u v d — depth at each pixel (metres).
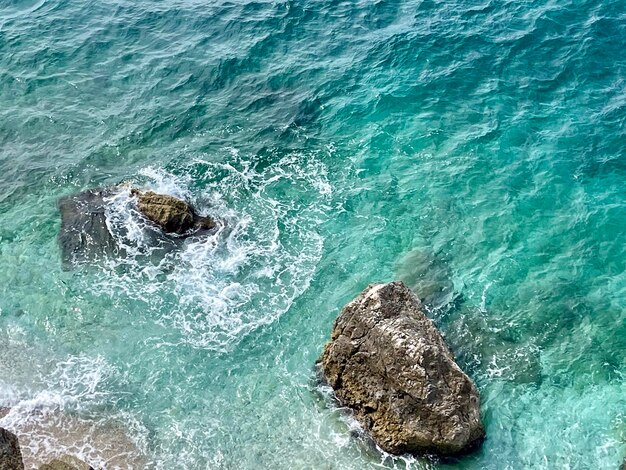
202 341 20.14
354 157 26.81
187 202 24.41
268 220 24.02
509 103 29.06
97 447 17.30
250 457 17.25
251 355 19.80
